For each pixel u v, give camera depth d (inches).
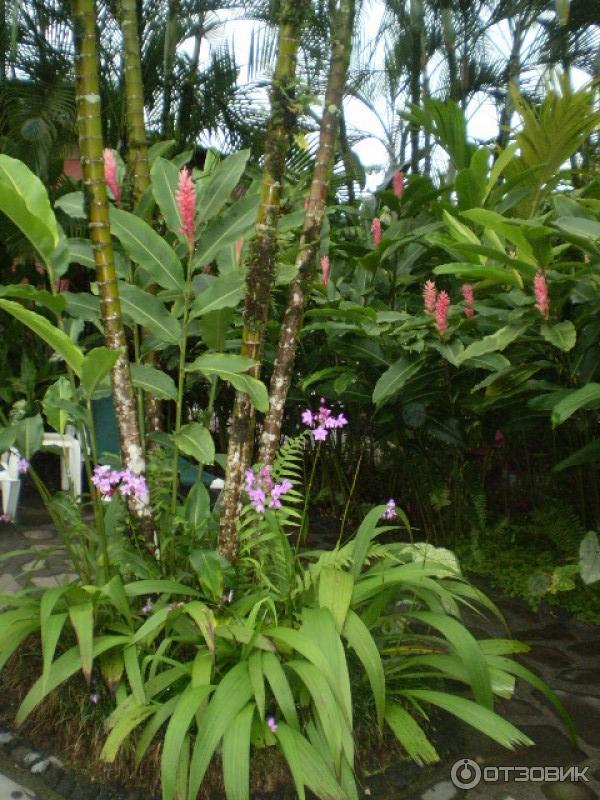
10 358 200.8
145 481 83.0
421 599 93.0
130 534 86.8
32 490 189.2
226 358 82.7
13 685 86.4
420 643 97.2
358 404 160.2
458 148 162.2
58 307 81.6
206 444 81.3
